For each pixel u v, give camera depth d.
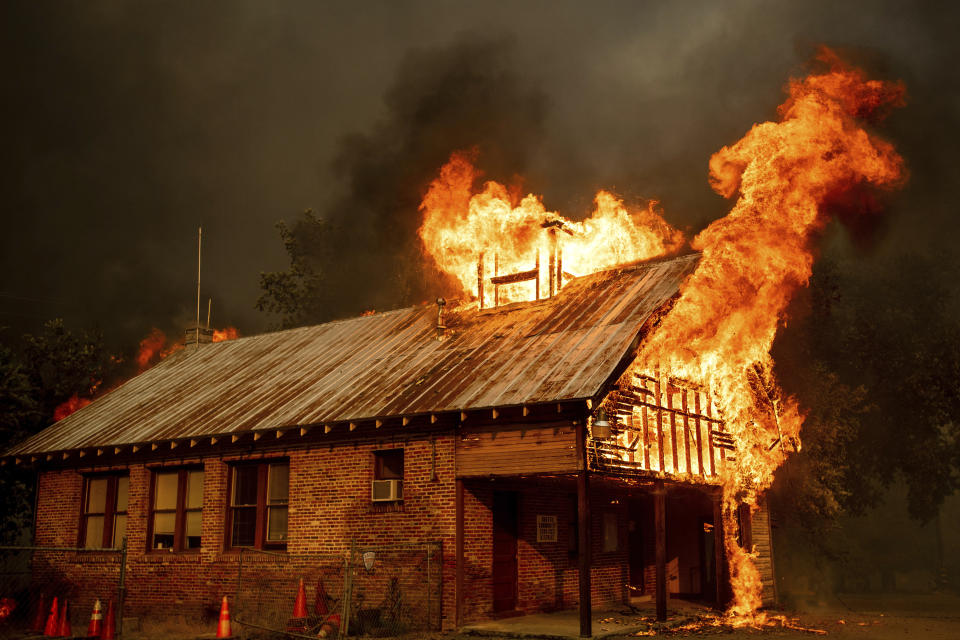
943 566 36.00
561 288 19.72
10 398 25.27
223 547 18.55
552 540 17.67
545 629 14.19
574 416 13.85
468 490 15.40
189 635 14.78
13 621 17.23
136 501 20.06
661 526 15.78
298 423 16.81
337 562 16.44
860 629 15.63
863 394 23.48
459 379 16.16
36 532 21.92
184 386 22.95
